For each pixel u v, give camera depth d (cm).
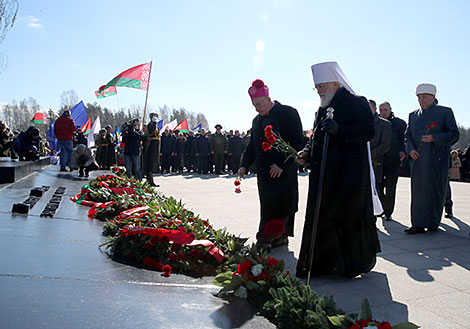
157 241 356
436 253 500
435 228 614
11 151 1473
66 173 1156
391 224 693
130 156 1210
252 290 288
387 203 728
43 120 2728
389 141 687
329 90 392
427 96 631
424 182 611
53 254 332
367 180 393
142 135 1229
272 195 471
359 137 376
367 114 382
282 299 260
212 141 1892
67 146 1251
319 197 340
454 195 1112
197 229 396
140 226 378
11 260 298
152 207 488
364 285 380
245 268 300
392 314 314
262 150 477
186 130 2897
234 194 1038
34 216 491
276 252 496
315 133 404
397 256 485
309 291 269
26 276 267
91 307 230
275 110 479
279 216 477
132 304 243
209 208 805
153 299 258
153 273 324
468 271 426
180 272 340
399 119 740
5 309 212
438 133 606
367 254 396
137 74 1397
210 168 2009
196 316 240
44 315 211
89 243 389
